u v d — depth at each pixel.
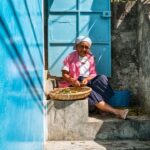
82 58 5.55
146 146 4.62
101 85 5.29
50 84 5.52
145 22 5.44
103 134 5.02
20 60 1.71
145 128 5.03
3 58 1.24
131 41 6.23
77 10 6.21
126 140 4.98
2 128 1.21
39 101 3.40
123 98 5.80
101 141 4.93
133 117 5.16
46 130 4.91
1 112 1.20
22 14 1.85
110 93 5.35
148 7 5.49
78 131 5.02
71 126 5.01
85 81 5.21
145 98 5.49
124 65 6.21
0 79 1.19
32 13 2.63
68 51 6.21
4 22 1.27
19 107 1.67
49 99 5.19
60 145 4.70
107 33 6.20
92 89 5.32
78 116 5.01
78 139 5.01
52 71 6.17
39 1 3.84
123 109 5.47
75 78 5.47
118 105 5.80
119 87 6.20
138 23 6.05
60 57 6.19
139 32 5.96
